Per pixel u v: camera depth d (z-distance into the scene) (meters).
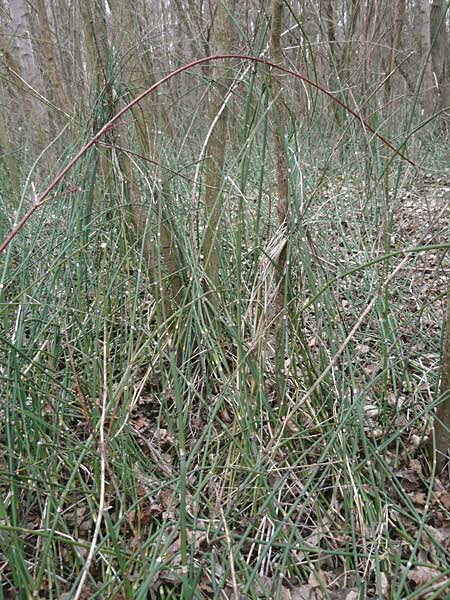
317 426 2.11
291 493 2.05
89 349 2.55
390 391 2.48
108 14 3.05
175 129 3.36
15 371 2.02
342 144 3.36
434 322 2.87
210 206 2.60
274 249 2.13
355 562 1.76
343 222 3.73
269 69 2.06
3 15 4.97
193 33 3.83
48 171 3.64
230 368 2.60
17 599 1.63
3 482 1.89
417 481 2.10
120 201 2.72
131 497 2.05
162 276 2.64
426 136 5.23
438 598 1.67
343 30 6.04
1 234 2.77
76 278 2.74
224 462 2.17
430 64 6.33
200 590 1.71
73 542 1.68
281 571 1.67
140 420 2.44
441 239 3.51
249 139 2.18
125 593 1.64
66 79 4.05
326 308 2.43
